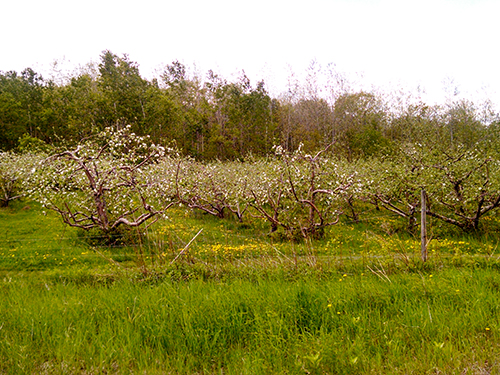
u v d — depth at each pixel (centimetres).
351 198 1391
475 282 557
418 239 1084
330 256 755
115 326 449
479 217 1116
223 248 874
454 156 1245
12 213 1431
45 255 861
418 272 618
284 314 472
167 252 787
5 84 4388
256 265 680
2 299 543
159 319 455
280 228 1205
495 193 1077
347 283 565
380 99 4181
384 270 636
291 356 379
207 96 5047
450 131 2967
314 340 406
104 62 4175
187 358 385
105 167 1077
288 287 546
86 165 1016
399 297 520
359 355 369
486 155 1166
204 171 1476
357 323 436
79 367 370
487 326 428
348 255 777
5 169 1528
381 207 1558
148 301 507
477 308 462
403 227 1210
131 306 502
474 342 394
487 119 3020
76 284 635
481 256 711
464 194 1138
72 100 3816
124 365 370
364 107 4347
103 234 985
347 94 4381
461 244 947
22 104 3859
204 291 548
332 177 1216
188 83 4866
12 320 462
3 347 398
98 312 487
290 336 419
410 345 404
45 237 1071
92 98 3444
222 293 527
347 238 1081
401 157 1372
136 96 3644
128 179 1034
